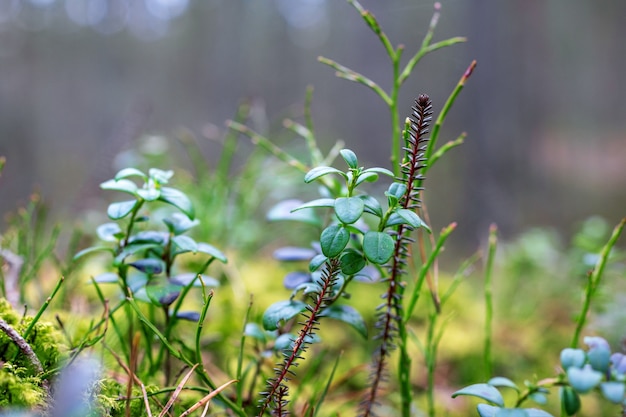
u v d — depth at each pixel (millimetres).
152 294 469
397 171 528
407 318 503
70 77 3561
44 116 3400
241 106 1021
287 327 538
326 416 583
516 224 2104
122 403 470
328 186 563
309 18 3900
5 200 2379
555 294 1099
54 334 481
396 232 457
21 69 3377
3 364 438
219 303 776
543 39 3080
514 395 714
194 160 1029
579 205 3135
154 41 3838
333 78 3283
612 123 3982
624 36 3938
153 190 471
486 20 2398
